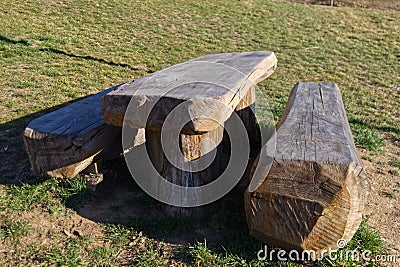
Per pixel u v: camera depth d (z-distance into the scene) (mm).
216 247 2709
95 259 2615
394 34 11320
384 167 4172
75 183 3248
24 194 3215
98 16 10688
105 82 6590
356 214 2350
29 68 6812
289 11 13258
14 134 4488
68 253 2645
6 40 8117
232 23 11508
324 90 4090
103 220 3000
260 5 13680
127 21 10617
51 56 7578
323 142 2600
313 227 2338
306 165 2318
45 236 2807
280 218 2395
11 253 2646
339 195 2258
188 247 2709
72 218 3002
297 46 10016
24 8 10438
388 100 6715
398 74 8273
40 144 3154
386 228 3061
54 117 3449
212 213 3104
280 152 2465
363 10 14016
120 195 3348
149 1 12594
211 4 13188
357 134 5020
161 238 2818
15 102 5434
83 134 3088
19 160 3875
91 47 8422
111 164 3607
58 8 10867
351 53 9680
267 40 10359
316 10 13703
